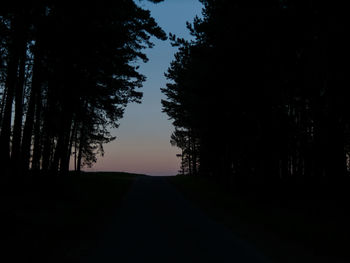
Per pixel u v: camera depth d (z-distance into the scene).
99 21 17.59
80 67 19.33
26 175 18.14
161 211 16.83
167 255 7.91
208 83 22.78
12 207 11.75
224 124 26.27
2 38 13.84
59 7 15.28
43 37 16.11
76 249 8.46
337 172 17.52
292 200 19.81
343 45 13.29
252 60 18.72
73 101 20.20
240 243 9.34
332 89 14.66
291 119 20.84
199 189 31.66
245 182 28.62
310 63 14.95
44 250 8.06
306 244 9.31
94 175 43.09
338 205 16.47
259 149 22.58
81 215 14.29
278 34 15.66
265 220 13.78
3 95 21.20
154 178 52.75
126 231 11.16
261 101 20.70
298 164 25.72
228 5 18.42
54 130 20.86
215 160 38.34
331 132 16.58
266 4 15.71
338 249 8.72
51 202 15.78
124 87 25.97
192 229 11.62
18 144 15.52
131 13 19.14
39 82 19.47
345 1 12.91
